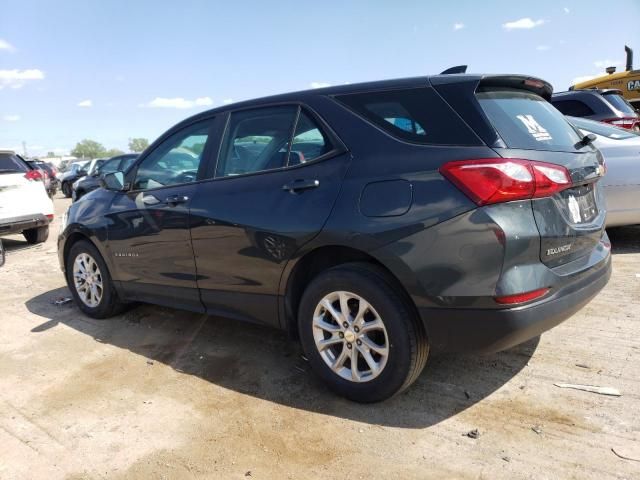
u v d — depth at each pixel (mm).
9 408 3314
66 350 4223
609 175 5484
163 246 3990
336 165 3049
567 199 2883
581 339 3738
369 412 3008
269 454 2693
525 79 3137
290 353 3900
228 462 2648
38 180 9148
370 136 2988
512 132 2773
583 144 3295
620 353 3484
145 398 3355
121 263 4445
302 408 3111
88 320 4922
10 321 5035
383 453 2635
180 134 4121
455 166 2625
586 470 2400
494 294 2549
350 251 3031
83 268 4941
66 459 2750
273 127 3467
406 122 2908
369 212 2820
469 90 2820
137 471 2621
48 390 3537
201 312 3930
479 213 2545
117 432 2977
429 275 2654
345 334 3023
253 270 3402
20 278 6828
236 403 3225
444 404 3037
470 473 2441
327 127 3164
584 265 2941
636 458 2451
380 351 2902
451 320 2664
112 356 4051
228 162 3682
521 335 2609
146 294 4359
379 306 2832
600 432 2670
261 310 3469
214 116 3904
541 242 2627
